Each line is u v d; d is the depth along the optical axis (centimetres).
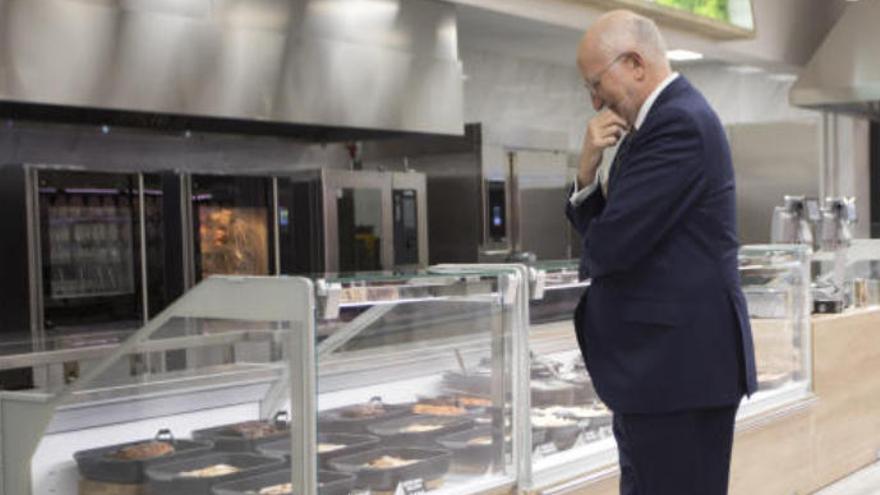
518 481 298
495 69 742
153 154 540
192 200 480
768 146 870
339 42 525
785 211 561
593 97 232
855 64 745
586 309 233
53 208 425
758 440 419
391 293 257
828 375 496
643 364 219
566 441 323
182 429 254
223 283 245
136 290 456
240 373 245
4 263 428
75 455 258
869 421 543
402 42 558
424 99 571
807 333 473
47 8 413
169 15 454
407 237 592
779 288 455
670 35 688
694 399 217
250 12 486
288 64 502
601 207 238
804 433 462
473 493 281
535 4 598
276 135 585
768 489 430
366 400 259
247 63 484
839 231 565
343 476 247
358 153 644
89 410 261
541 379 320
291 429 237
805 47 845
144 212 459
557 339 327
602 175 241
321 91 517
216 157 568
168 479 248
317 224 537
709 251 217
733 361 219
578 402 336
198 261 481
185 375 252
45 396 262
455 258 657
